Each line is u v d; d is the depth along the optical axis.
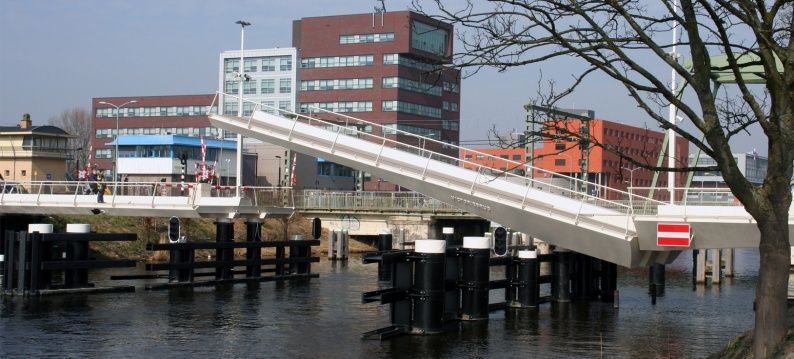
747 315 32.22
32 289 32.97
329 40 121.81
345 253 64.69
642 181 102.38
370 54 119.31
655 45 13.48
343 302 34.28
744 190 13.83
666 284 45.78
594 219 28.73
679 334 27.33
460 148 30.83
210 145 99.62
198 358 22.22
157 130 150.12
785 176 13.90
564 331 27.55
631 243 28.34
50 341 24.20
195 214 42.06
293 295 36.69
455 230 78.25
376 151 31.94
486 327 27.89
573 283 36.44
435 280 25.88
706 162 108.06
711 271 54.06
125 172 96.75
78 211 43.62
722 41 13.37
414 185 31.64
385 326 27.81
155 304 32.53
